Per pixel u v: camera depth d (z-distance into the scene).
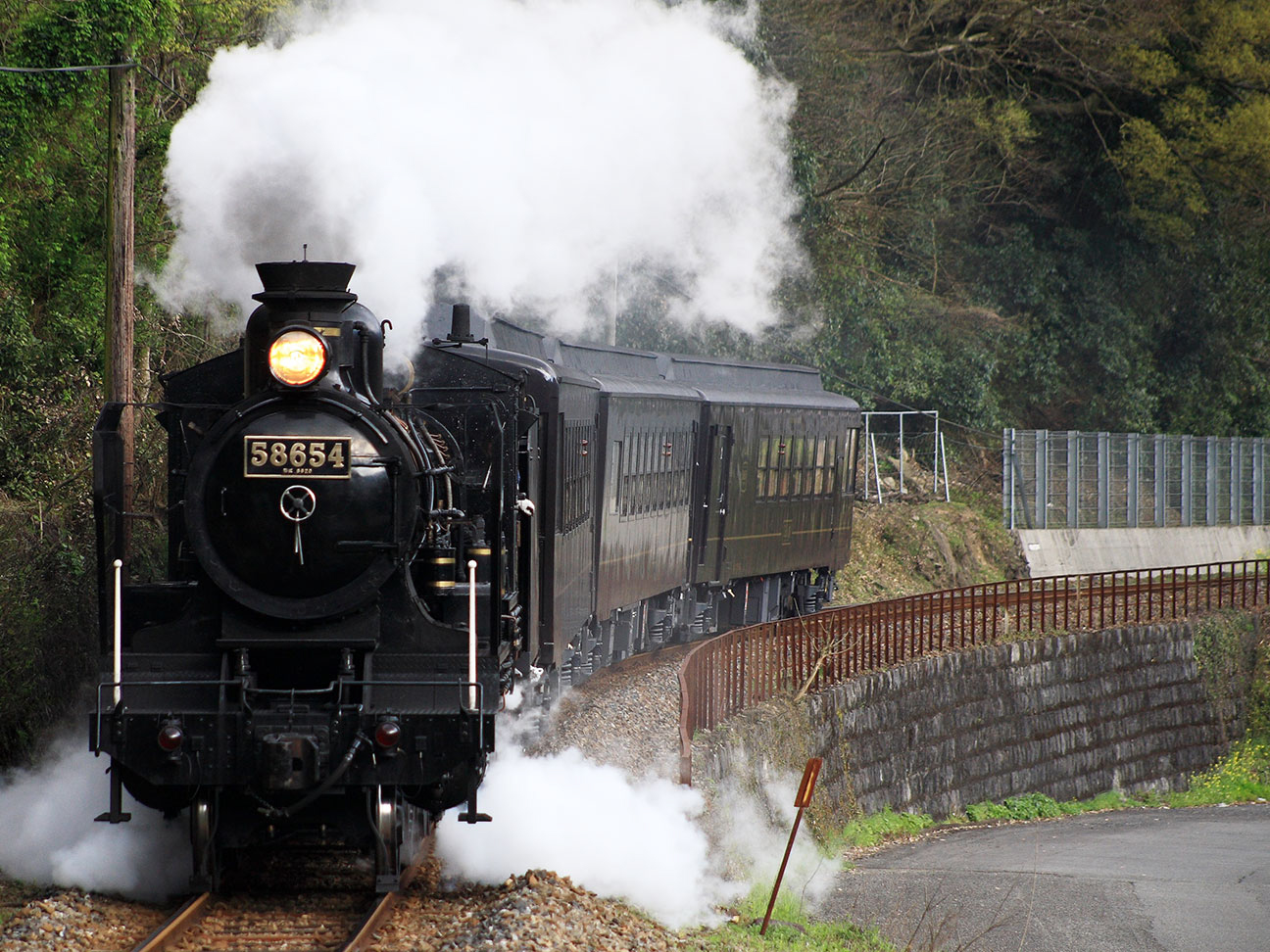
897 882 49.69
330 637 33.22
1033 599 95.94
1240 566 166.88
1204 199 175.25
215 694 32.81
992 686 87.25
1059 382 169.00
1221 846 69.88
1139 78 164.12
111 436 34.25
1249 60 167.25
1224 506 173.38
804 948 35.31
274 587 32.84
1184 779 104.44
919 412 146.12
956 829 76.06
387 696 33.12
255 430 32.81
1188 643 107.44
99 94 66.56
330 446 32.69
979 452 153.12
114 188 56.31
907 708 77.31
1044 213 166.50
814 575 101.62
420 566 35.19
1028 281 163.50
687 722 44.66
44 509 55.59
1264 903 51.44
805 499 94.75
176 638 33.59
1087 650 97.00
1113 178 172.00
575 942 30.23
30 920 30.06
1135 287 174.38
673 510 74.88
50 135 67.44
